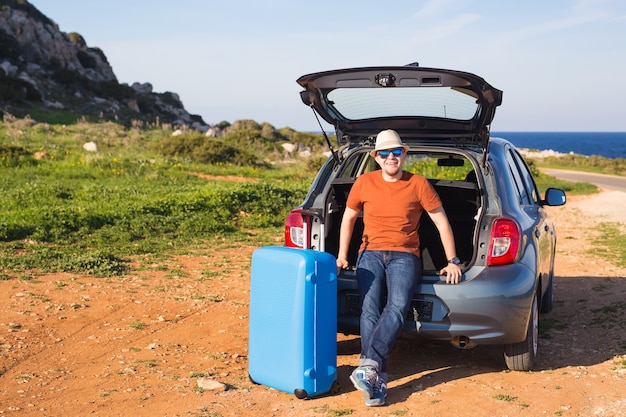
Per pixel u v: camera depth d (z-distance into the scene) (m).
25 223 10.59
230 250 10.68
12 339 5.80
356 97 5.40
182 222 12.16
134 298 7.40
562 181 31.31
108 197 15.07
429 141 5.71
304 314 4.43
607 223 16.05
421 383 4.85
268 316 4.59
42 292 7.44
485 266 4.72
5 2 72.38
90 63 80.69
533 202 6.09
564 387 4.74
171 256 9.95
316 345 4.48
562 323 6.73
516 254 4.76
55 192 15.54
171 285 8.11
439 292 4.68
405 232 4.81
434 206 4.80
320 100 5.40
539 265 5.22
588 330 6.41
